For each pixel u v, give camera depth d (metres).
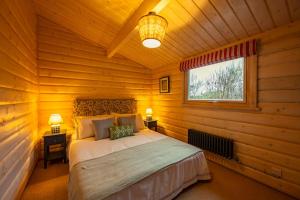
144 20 1.64
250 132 2.28
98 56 3.60
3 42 1.44
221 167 2.64
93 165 1.72
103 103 3.55
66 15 2.78
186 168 1.99
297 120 1.84
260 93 2.17
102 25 2.77
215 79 2.87
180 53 3.20
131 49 3.51
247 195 1.91
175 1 1.88
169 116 3.87
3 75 1.43
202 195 1.91
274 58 2.02
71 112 3.27
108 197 1.26
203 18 2.04
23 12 2.04
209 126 2.89
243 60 2.40
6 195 1.46
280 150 1.98
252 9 1.75
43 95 2.98
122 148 2.26
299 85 1.82
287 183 1.92
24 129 2.04
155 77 4.37
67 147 2.92
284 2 1.60
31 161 2.41
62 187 2.10
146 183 1.55
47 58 3.01
